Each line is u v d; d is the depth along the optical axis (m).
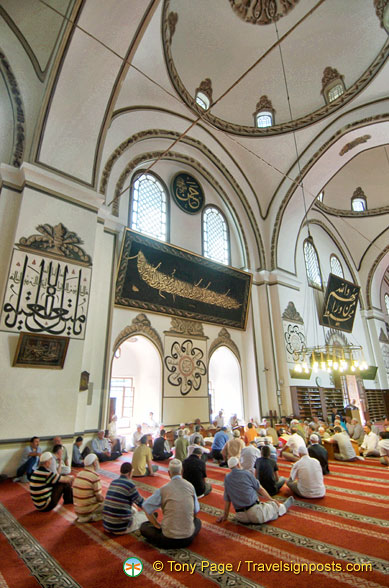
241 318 11.08
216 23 8.96
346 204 15.94
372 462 6.43
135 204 9.20
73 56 6.27
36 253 5.88
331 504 3.72
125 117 8.52
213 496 4.11
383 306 18.30
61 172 6.48
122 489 2.92
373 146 11.30
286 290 12.24
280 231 12.36
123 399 9.38
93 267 7.26
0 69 6.30
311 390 11.63
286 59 10.01
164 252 8.84
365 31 9.07
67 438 5.46
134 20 6.29
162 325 9.10
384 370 16.58
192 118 9.94
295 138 11.14
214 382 11.62
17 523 3.16
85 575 2.22
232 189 11.92
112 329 7.96
